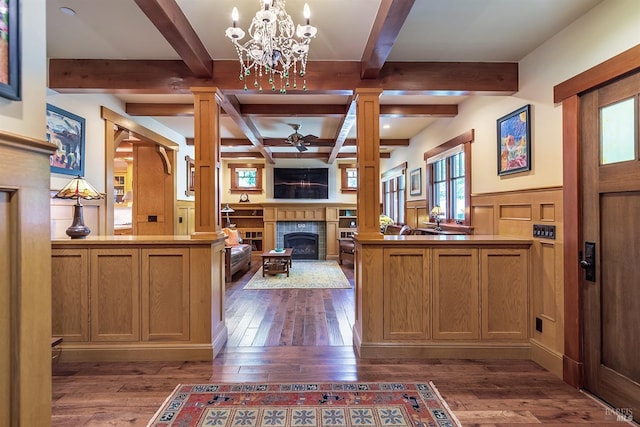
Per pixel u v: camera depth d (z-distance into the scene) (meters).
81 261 2.70
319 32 2.48
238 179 8.77
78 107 3.33
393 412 1.99
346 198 8.73
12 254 1.00
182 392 2.21
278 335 3.23
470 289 2.75
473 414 1.98
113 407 2.04
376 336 2.76
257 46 2.14
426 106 4.18
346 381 2.35
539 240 2.66
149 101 4.13
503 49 2.72
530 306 2.74
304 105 4.15
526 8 2.15
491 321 2.76
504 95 3.06
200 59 2.61
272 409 2.02
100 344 2.71
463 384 2.32
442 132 4.73
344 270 6.85
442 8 2.16
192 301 2.73
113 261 2.72
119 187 8.05
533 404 2.08
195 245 2.72
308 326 3.49
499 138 3.22
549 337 2.55
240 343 3.04
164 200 5.50
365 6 2.17
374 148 2.91
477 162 3.67
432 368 2.56
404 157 6.75
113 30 2.46
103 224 3.70
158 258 2.73
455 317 2.76
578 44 2.27
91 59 2.89
